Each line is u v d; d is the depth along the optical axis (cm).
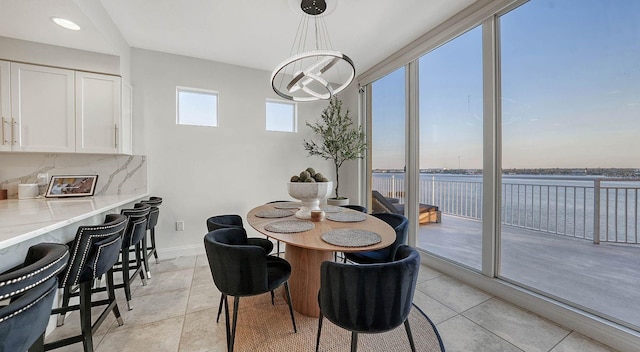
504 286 215
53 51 236
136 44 295
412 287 116
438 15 248
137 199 281
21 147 223
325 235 149
